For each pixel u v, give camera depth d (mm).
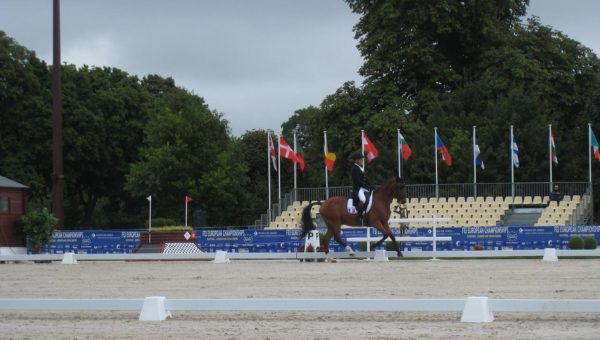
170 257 26766
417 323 11711
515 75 51969
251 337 10562
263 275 19359
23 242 32031
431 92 53312
